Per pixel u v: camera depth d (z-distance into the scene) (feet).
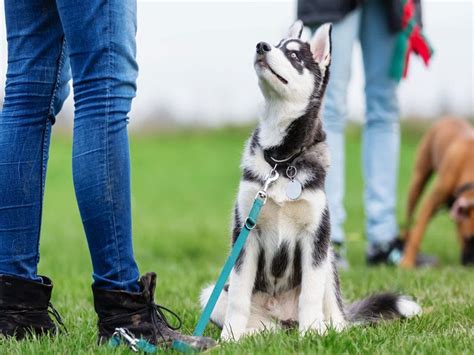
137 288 11.97
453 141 31.35
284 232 14.05
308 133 14.28
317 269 13.94
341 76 23.16
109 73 11.37
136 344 11.31
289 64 14.46
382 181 27.04
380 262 27.63
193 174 71.26
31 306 12.62
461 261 30.04
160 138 96.02
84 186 11.45
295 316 14.82
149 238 36.04
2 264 12.51
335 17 22.74
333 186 23.39
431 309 16.05
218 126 98.27
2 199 12.35
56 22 12.26
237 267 13.94
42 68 12.35
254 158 14.17
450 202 30.42
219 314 14.51
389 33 25.54
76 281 21.21
